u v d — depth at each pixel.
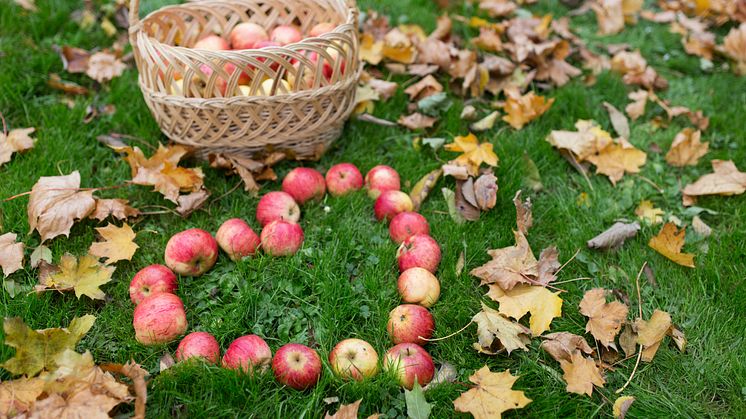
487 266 1.42
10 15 1.91
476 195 1.55
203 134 1.52
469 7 2.19
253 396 1.24
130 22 1.51
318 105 1.53
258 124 1.51
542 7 2.30
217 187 1.58
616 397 1.29
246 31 1.63
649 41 2.16
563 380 1.30
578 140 1.71
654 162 1.74
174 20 1.62
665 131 1.82
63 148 1.62
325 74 1.58
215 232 1.51
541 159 1.70
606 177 1.70
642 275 1.48
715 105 1.90
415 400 1.22
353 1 1.57
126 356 1.30
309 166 1.65
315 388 1.25
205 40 1.62
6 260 1.39
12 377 1.25
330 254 1.45
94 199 1.49
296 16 1.71
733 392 1.30
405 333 1.32
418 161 1.68
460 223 1.54
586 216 1.58
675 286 1.45
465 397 1.24
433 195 1.61
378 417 1.23
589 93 1.91
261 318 1.36
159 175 1.53
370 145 1.71
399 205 1.51
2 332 1.28
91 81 1.82
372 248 1.48
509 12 2.22
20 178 1.55
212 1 1.64
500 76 1.90
